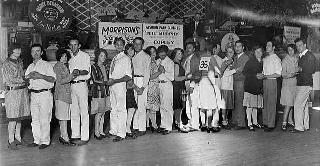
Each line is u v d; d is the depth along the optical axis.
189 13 9.63
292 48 7.64
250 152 6.08
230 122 8.39
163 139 6.95
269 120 7.73
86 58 6.41
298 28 9.83
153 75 7.21
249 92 7.69
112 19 8.67
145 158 5.67
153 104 7.29
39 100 6.17
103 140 6.85
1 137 6.91
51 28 8.07
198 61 7.58
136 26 8.22
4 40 8.34
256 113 8.08
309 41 10.39
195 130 7.77
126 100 6.92
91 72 6.72
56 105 6.41
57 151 6.05
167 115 7.45
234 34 9.35
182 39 8.58
